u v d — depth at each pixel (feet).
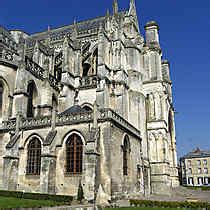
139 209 87.86
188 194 152.35
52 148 115.03
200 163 371.97
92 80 162.50
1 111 135.64
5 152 121.80
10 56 144.15
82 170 109.81
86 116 116.67
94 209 86.84
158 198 127.65
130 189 127.65
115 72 164.86
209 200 123.54
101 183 107.45
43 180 110.22
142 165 148.25
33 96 151.12
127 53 183.73
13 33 228.43
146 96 187.52
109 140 110.93
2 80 137.49
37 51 170.91
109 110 115.75
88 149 107.45
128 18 199.52
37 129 123.03
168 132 195.62
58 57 190.08
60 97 153.48
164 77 228.02
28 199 98.27
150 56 197.06
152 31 209.56
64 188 111.24
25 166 120.47
